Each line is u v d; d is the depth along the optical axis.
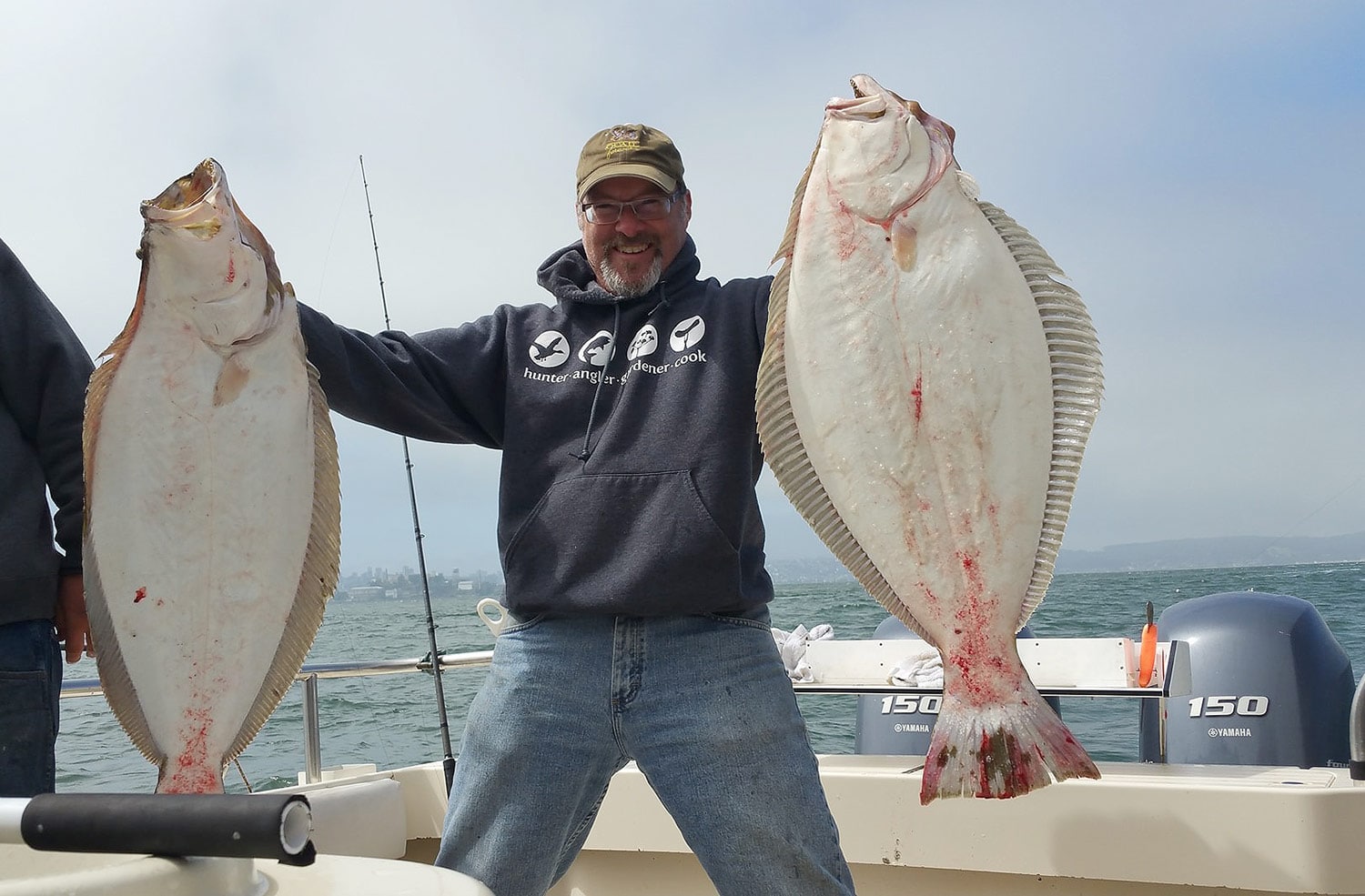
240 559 2.14
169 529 2.11
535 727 2.29
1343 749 3.27
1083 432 2.16
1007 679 2.12
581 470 2.36
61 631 2.57
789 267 2.29
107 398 2.09
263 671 2.17
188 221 2.09
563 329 2.54
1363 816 2.45
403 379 2.47
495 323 2.63
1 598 2.38
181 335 2.12
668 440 2.33
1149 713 3.45
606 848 3.07
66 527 2.54
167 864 1.07
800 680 3.42
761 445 2.32
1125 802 2.62
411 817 3.38
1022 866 2.70
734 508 2.29
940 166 2.21
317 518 2.24
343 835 3.10
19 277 2.55
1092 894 2.73
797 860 2.18
